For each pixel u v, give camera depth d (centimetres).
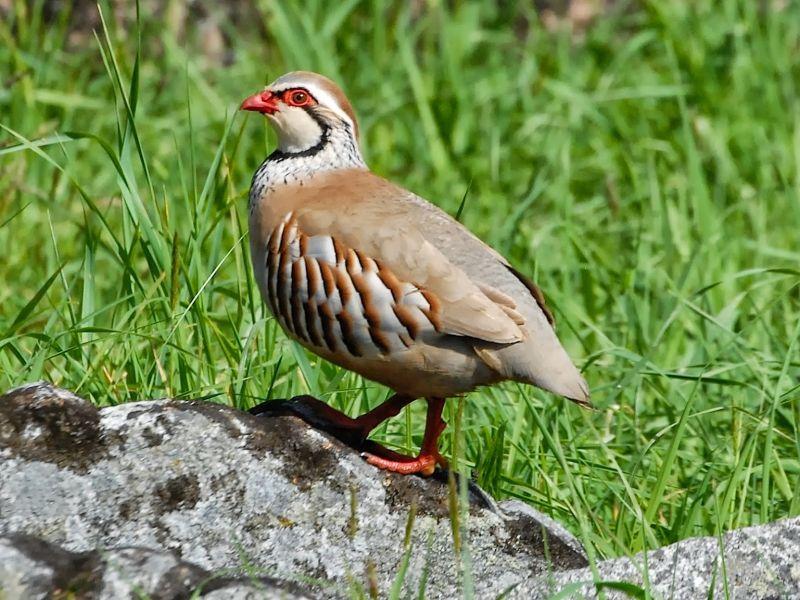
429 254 856
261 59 1877
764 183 1599
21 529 739
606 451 985
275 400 880
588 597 766
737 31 1856
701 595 773
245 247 1080
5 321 1189
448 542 823
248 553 776
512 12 2042
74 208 1488
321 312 877
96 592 671
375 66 1842
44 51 1717
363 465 826
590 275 1315
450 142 1702
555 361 863
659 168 1628
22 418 760
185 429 786
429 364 864
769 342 1240
